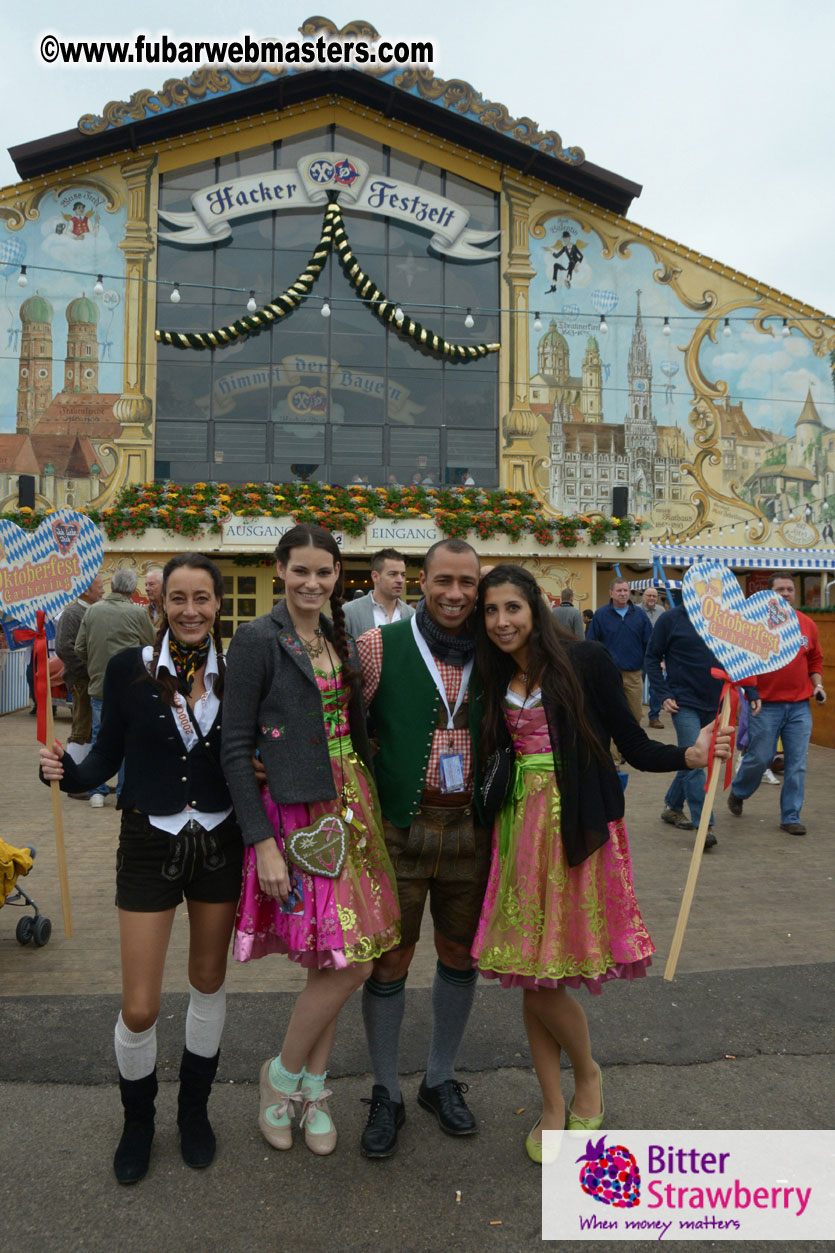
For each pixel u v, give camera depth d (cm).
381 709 274
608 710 268
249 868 252
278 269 1845
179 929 450
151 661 257
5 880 388
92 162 1789
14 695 1306
